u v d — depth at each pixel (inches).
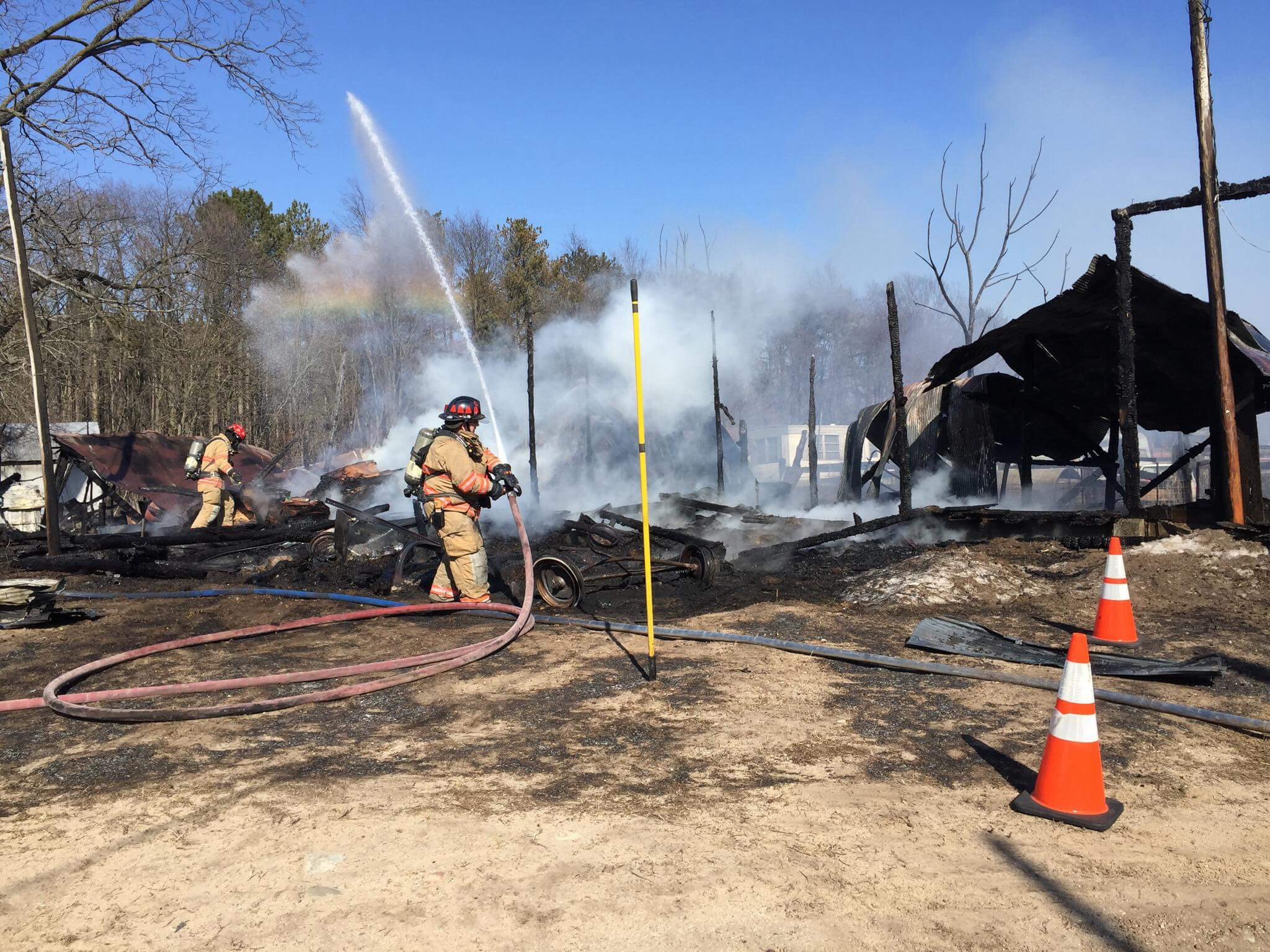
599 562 341.1
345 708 195.6
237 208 1753.2
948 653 231.3
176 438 753.6
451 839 125.8
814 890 111.0
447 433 305.4
